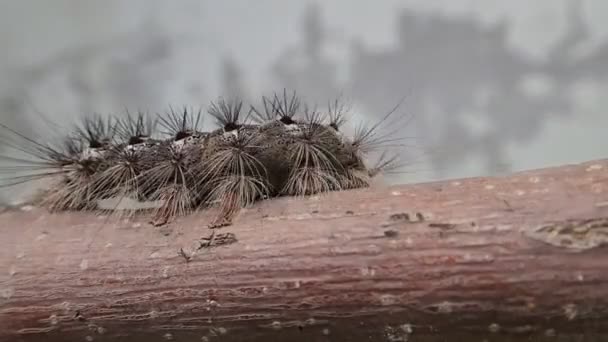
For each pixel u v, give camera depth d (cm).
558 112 14
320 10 16
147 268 8
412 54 15
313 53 15
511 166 14
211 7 16
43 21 16
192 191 8
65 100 16
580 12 14
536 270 7
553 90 14
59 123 15
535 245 7
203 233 8
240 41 16
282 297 7
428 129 14
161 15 16
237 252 8
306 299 7
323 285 7
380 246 7
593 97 14
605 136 14
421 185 8
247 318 7
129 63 16
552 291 7
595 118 14
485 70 15
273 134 9
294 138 9
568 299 7
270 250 7
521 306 7
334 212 8
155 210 8
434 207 7
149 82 16
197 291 8
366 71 15
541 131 14
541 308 7
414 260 7
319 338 7
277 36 16
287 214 8
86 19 16
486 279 7
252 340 8
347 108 13
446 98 15
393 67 15
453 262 7
